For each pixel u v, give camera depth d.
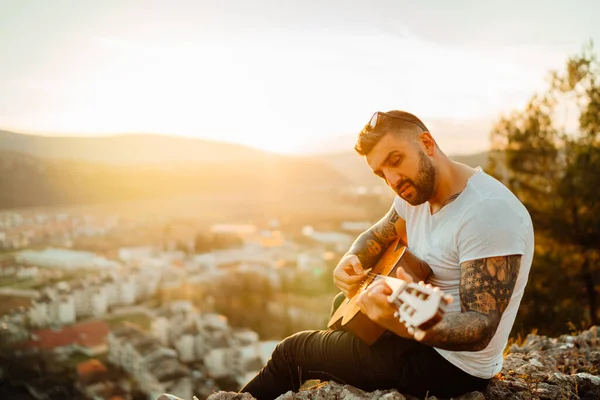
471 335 1.83
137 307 83.81
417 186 2.07
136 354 56.06
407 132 2.06
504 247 1.91
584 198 9.19
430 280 2.19
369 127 2.10
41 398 40.75
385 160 2.07
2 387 42.78
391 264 2.38
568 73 9.46
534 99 9.88
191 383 52.16
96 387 47.44
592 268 9.06
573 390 2.71
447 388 2.25
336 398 2.35
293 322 77.62
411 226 2.39
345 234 150.38
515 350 3.96
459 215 2.04
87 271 100.94
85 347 58.53
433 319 1.49
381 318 1.77
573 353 3.58
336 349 2.36
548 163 9.79
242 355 60.38
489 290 1.90
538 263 9.28
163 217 198.00
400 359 2.22
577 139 9.59
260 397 2.58
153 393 47.97
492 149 10.33
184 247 144.88
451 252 2.07
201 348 63.78
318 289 97.56
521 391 2.56
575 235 9.26
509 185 10.04
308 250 131.88
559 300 8.81
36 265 100.44
